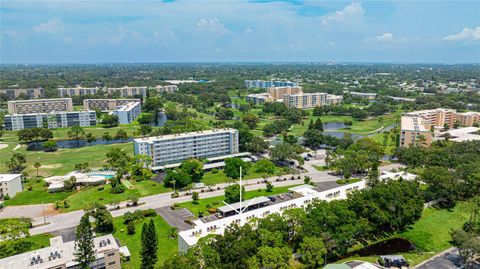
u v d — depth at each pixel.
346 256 133.00
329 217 130.38
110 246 122.19
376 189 153.62
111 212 171.38
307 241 120.31
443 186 174.62
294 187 191.50
